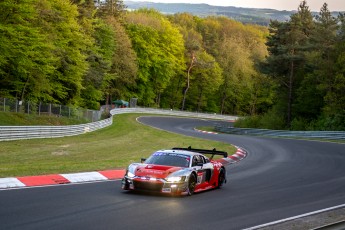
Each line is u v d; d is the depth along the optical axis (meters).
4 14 42.94
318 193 16.72
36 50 46.91
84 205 11.73
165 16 153.12
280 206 13.66
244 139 43.22
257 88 119.69
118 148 32.12
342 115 56.56
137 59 98.88
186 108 122.75
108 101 96.94
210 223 10.63
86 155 27.31
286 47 69.81
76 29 57.91
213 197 14.64
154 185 13.74
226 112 127.25
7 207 10.81
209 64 115.00
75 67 57.12
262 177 20.61
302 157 29.56
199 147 34.06
